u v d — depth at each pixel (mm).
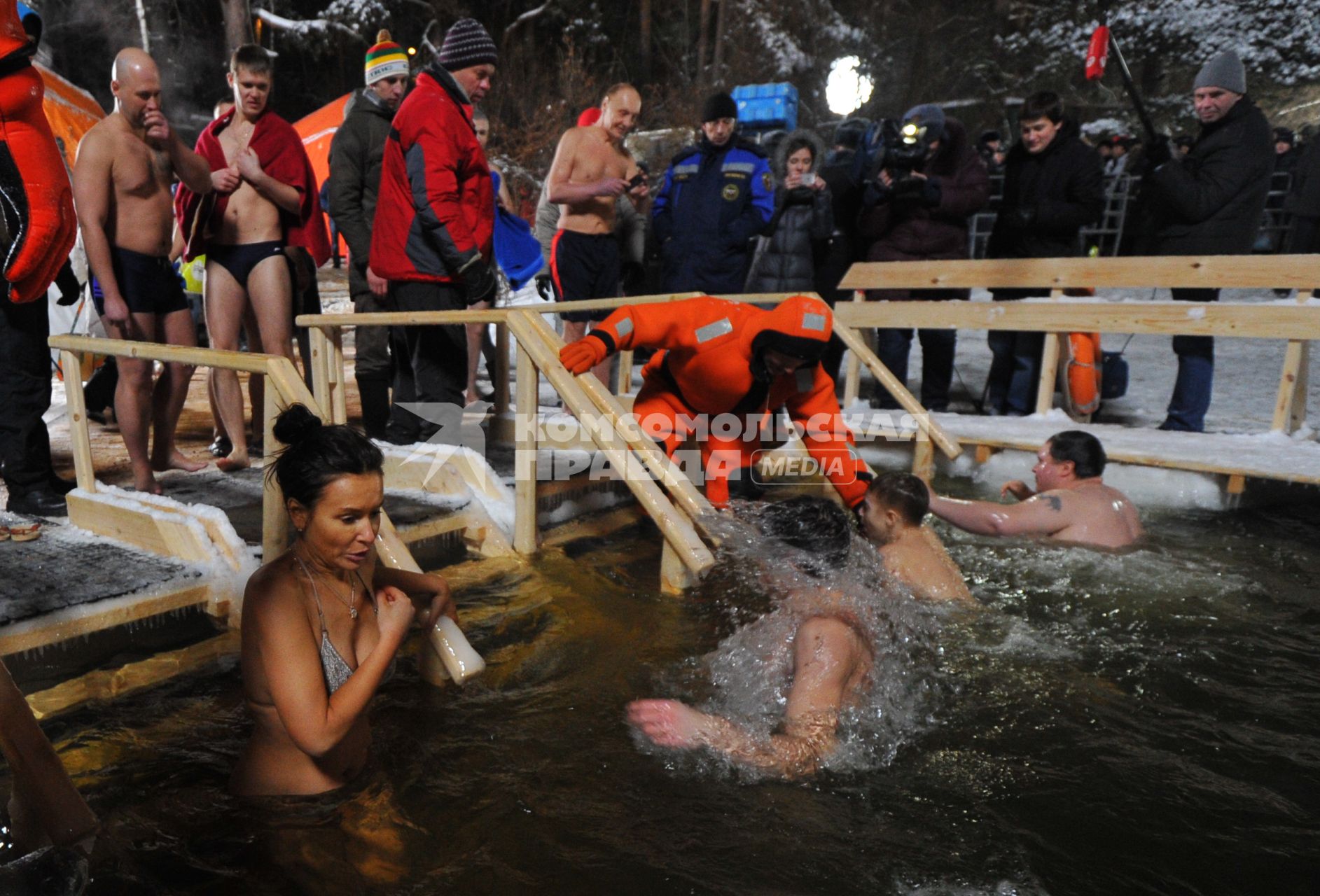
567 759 2238
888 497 3260
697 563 3141
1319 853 1888
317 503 1914
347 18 20703
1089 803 2059
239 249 4242
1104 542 3771
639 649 2861
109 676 2635
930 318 6121
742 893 1767
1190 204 5484
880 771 2184
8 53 2576
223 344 4316
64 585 2729
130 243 3713
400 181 4152
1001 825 1980
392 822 1983
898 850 1897
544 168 18359
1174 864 1853
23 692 2514
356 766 2184
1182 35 20109
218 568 2922
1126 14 20672
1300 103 18844
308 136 11273
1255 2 19453
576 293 5707
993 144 11352
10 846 1691
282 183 4270
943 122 6238
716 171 6125
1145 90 20844
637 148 14094
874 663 2566
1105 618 3043
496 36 22859
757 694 2521
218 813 2008
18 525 3213
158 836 1922
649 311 3553
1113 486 4828
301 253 4531
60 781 1635
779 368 3430
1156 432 5367
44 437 3561
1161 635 2922
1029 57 22219
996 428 5504
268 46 21031
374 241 4297
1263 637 2918
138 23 20219
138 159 3682
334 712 1946
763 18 23328
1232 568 3527
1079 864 1854
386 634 2068
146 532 3107
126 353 3096
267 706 2039
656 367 3947
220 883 1778
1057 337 5906
